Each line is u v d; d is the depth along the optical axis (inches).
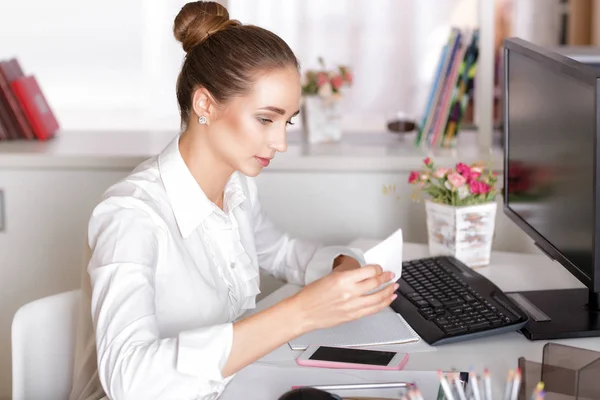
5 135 122.4
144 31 168.1
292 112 61.7
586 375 51.3
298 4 187.0
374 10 189.6
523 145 78.1
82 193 112.7
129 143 121.8
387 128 122.5
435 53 191.5
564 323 67.9
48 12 171.2
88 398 64.4
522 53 76.6
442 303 71.3
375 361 61.5
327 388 57.1
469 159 108.5
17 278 116.0
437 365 61.7
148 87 169.8
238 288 70.1
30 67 173.3
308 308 53.1
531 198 76.2
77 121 149.4
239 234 73.9
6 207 113.9
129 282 56.9
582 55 103.7
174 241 63.4
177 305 63.6
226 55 60.5
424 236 110.7
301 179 111.2
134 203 61.5
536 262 86.6
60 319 69.9
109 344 54.3
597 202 60.5
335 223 112.0
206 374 52.2
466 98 116.3
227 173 67.0
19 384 68.5
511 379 47.4
